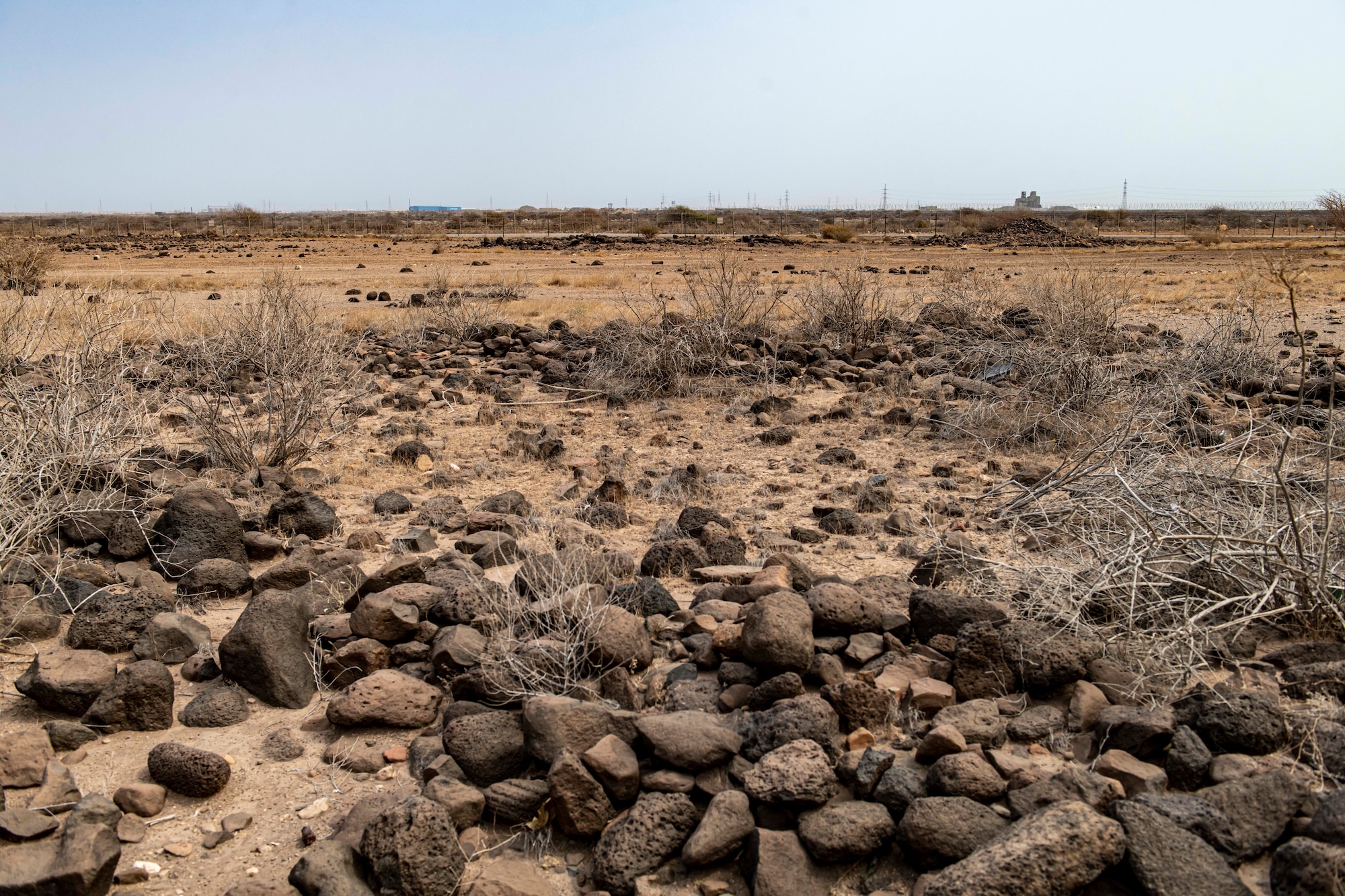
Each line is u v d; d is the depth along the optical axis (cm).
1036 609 482
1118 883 297
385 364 1530
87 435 714
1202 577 500
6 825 341
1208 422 998
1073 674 415
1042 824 296
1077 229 7338
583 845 356
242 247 5656
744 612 501
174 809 382
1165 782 354
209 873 344
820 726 377
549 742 374
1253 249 5047
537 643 446
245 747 423
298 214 13800
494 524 684
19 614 516
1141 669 429
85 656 464
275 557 660
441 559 600
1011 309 1769
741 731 390
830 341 1639
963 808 329
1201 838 315
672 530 669
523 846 355
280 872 344
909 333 1769
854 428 1056
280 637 464
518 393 1255
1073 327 1326
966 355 1379
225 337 1168
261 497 776
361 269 3853
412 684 438
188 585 577
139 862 349
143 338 1230
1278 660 446
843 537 671
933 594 478
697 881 331
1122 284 1989
